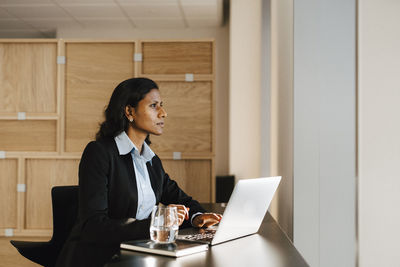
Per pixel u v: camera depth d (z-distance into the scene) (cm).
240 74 442
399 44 177
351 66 208
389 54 178
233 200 120
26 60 321
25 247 177
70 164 318
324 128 208
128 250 117
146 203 163
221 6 508
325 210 208
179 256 110
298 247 208
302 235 208
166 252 111
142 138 165
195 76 314
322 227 208
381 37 178
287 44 234
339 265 206
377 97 179
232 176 439
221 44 596
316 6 210
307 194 208
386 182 179
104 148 153
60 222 180
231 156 447
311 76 210
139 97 158
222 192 436
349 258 206
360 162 180
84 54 319
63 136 317
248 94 441
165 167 318
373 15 178
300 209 208
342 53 209
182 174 317
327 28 209
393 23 177
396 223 179
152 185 170
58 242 179
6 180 321
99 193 144
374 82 179
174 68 317
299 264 104
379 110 179
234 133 444
